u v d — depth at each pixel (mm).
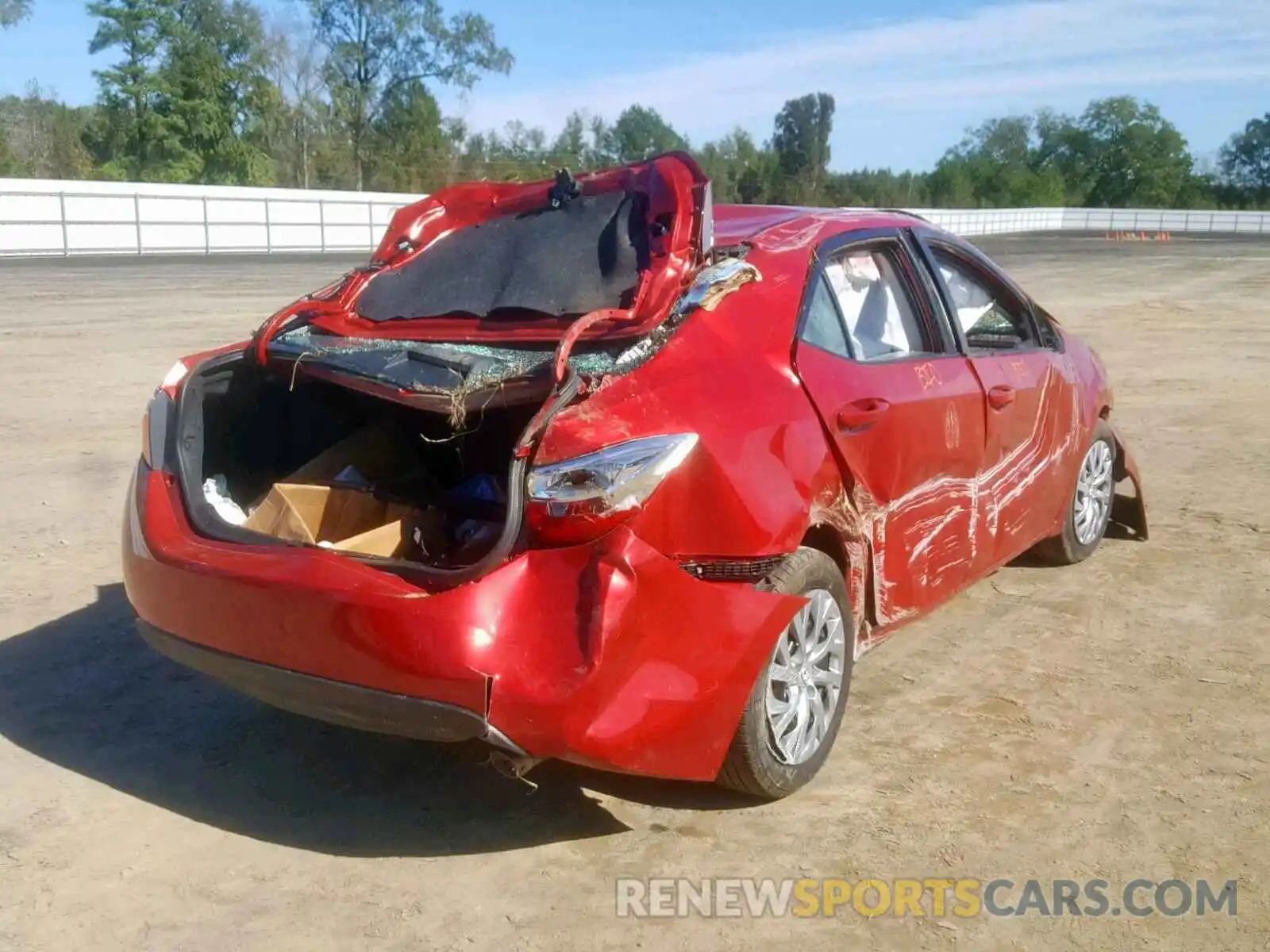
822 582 3836
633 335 3703
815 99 68000
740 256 4105
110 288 22391
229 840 3598
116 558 6234
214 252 36969
